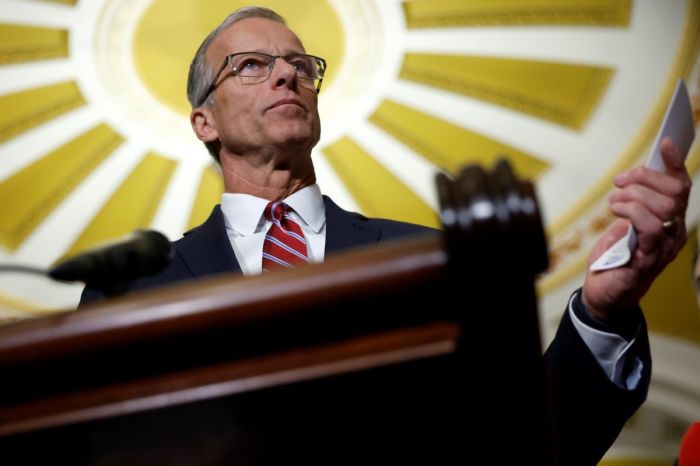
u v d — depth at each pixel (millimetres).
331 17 6781
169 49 6895
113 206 7098
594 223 6855
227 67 2158
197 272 1778
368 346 915
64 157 7027
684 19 6289
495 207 868
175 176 7145
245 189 2102
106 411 926
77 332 911
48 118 6949
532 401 907
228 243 1856
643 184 1356
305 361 917
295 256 1890
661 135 1340
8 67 6738
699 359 6840
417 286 887
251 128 2074
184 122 7117
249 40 2180
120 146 7090
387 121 7031
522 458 923
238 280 924
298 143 2068
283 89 2092
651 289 6871
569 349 1455
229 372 926
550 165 6883
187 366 929
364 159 7086
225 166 2154
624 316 1438
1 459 951
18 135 6926
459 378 914
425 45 6785
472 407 922
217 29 2268
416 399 927
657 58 6445
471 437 931
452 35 6719
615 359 1445
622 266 1382
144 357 917
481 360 894
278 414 932
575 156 6812
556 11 6484
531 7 6516
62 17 6652
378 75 6922
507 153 6953
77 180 7070
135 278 1146
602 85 6602
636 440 6977
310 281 898
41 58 6766
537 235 865
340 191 7098
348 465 943
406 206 7094
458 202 878
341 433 938
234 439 941
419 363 905
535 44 6625
